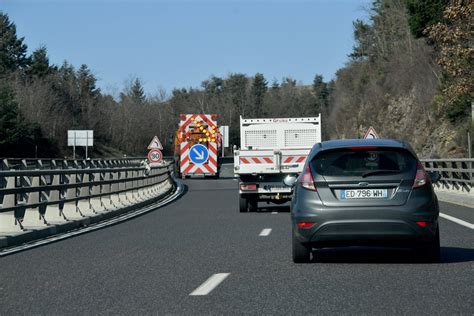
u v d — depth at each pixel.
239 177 24.58
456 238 15.56
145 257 13.13
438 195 31.11
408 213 11.53
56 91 124.06
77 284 10.35
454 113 58.28
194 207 27.39
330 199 11.70
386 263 12.05
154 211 25.48
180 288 9.85
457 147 54.91
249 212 24.59
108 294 9.52
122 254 13.63
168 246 14.82
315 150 12.20
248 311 8.28
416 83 70.88
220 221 20.80
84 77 143.25
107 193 24.05
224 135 88.50
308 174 11.97
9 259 13.21
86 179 22.44
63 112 118.12
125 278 10.80
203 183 48.56
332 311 8.21
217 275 10.92
